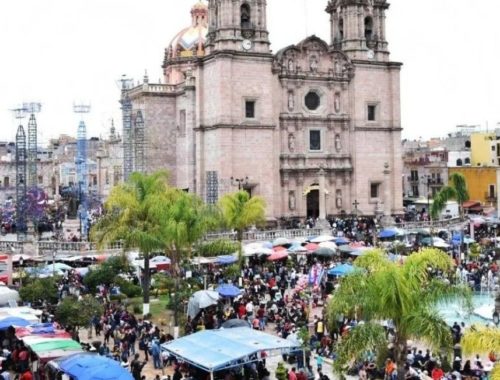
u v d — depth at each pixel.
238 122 100.81
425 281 32.78
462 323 45.22
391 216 107.12
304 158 106.06
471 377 37.03
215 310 54.38
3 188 160.00
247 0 102.62
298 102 105.88
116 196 58.22
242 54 100.81
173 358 43.94
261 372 40.22
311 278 61.25
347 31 110.38
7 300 49.44
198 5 137.38
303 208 106.12
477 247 81.62
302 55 105.94
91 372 31.98
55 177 174.50
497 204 133.50
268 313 54.03
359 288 32.25
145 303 56.88
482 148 153.75
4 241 77.88
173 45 136.50
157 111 110.56
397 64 111.38
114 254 70.94
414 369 37.81
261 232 88.69
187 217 54.22
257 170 102.06
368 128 109.75
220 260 71.12
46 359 36.50
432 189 145.75
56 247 76.69
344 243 82.56
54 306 53.00
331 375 41.09
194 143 106.12
